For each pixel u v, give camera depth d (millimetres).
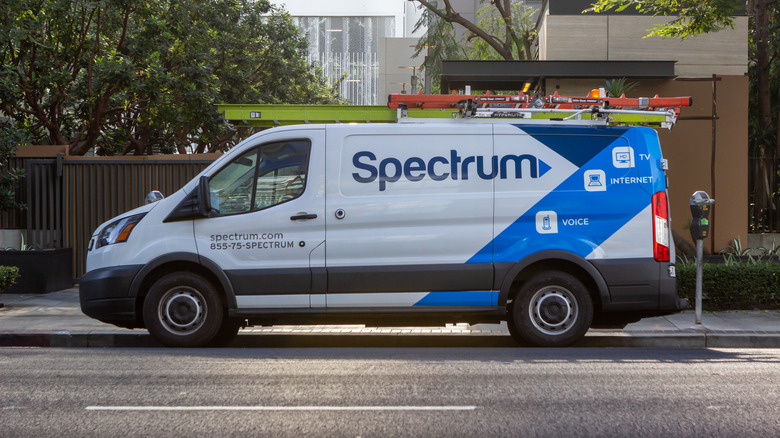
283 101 36844
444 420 5340
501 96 9312
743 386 6520
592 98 9367
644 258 8922
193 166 15383
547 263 9023
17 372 7156
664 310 9055
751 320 10602
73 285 15234
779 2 23953
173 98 21781
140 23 21984
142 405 5777
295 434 4980
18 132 15000
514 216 8883
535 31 26969
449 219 8852
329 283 8828
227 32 29672
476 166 8930
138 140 26547
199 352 8484
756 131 21938
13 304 12562
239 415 5473
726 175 19578
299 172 8953
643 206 8969
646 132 9094
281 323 9289
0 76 17312
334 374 7039
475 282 8828
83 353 8438
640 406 5758
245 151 9023
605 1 18562
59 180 15281
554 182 8945
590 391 6301
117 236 9008
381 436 4945
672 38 20828
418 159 8930
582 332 8875
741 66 20703
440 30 30406
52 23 19109
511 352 8492
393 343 9586
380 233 8852
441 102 9289
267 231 8883
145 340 9531
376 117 10570
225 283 8820
